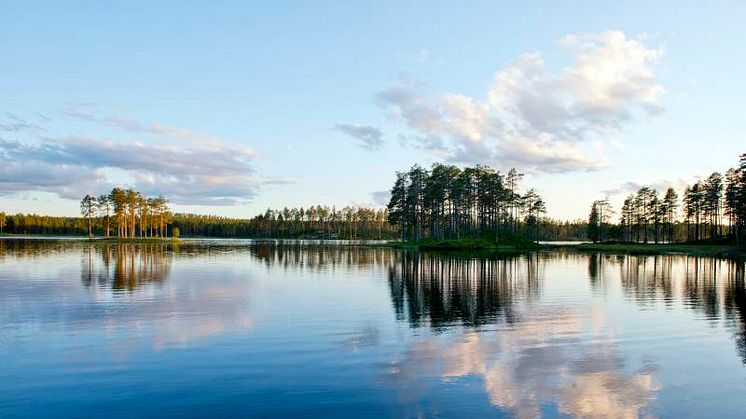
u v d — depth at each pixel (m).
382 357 15.91
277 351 16.55
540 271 49.44
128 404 11.73
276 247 112.94
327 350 16.73
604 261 68.00
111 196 150.12
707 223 133.12
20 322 21.08
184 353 16.22
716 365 15.41
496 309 25.50
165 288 32.94
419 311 24.67
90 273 42.41
